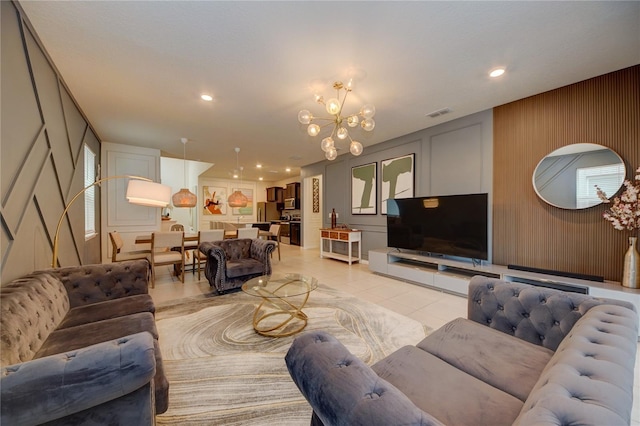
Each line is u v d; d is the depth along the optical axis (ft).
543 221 9.66
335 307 9.77
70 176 9.52
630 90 7.89
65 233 9.04
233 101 10.00
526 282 9.20
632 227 7.45
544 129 9.56
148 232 16.93
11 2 5.21
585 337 3.14
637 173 7.57
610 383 2.25
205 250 11.56
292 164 23.47
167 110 10.84
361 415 2.13
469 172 11.76
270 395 5.20
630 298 6.98
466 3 5.35
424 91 9.28
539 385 2.62
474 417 2.93
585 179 8.70
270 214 34.04
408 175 14.47
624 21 5.86
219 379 5.68
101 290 7.22
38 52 6.56
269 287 8.48
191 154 19.13
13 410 2.59
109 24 5.96
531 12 5.60
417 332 7.79
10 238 5.26
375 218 16.90
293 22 5.90
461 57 7.25
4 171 5.05
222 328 8.14
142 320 5.69
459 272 11.79
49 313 5.28
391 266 13.71
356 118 9.02
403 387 3.47
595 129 8.50
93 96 9.58
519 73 8.12
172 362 6.31
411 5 5.39
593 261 8.60
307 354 2.97
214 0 5.26
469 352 4.28
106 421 3.09
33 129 6.32
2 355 3.47
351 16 5.70
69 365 2.87
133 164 16.51
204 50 6.93
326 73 8.05
